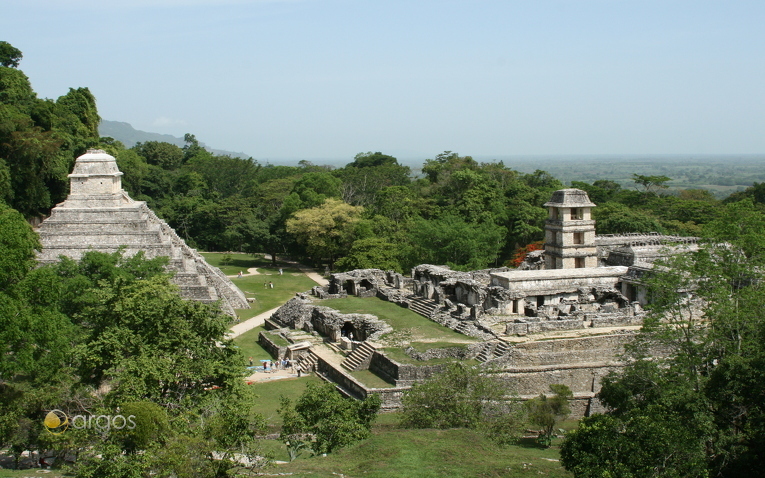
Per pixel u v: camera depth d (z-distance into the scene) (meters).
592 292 59.91
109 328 30.89
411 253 93.44
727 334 38.25
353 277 73.44
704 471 26.89
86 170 77.56
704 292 39.78
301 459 34.06
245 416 30.59
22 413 33.75
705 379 35.84
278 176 176.50
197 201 135.75
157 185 148.12
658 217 110.75
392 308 65.50
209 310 32.78
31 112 101.81
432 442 33.69
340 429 34.34
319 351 57.25
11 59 119.00
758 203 119.50
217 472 28.20
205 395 30.67
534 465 31.58
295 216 109.06
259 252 120.38
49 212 102.75
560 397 42.81
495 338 50.84
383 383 47.56
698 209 113.25
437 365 47.16
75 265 57.09
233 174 167.12
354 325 60.25
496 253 95.44
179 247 83.06
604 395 38.66
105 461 25.44
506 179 146.00
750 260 41.66
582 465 28.11
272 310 80.19
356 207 109.81
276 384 51.91
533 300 59.88
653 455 27.38
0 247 34.75
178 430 27.70
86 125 130.12
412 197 123.12
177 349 30.89
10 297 33.31
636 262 67.38
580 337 50.00
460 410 37.81
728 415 32.12
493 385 40.47
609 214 103.25
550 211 71.00
